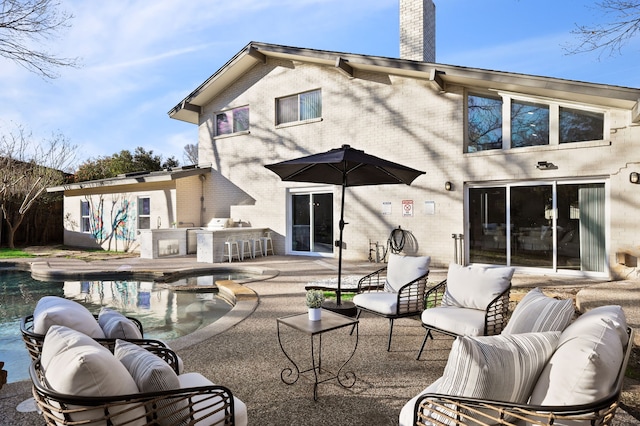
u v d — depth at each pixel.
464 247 8.95
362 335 4.49
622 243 7.25
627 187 7.22
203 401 1.94
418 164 9.59
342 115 10.85
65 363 1.60
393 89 10.00
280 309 5.57
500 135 8.67
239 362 3.64
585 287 6.10
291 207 11.98
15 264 10.89
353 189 10.59
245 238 11.29
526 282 7.09
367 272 8.53
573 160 7.71
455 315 3.65
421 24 10.44
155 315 6.04
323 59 10.48
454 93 9.09
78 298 7.27
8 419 2.57
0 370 3.05
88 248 15.20
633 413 2.72
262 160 12.41
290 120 11.98
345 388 3.10
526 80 7.48
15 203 16.31
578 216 7.77
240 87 12.95
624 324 2.00
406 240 9.72
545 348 1.82
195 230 12.48
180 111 13.73
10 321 5.92
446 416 1.69
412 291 4.39
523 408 1.53
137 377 1.75
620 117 7.31
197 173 13.07
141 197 13.68
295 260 10.66
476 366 1.65
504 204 8.59
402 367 3.54
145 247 11.55
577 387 1.56
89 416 1.55
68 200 16.19
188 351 3.91
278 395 2.98
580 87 6.94
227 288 6.99
